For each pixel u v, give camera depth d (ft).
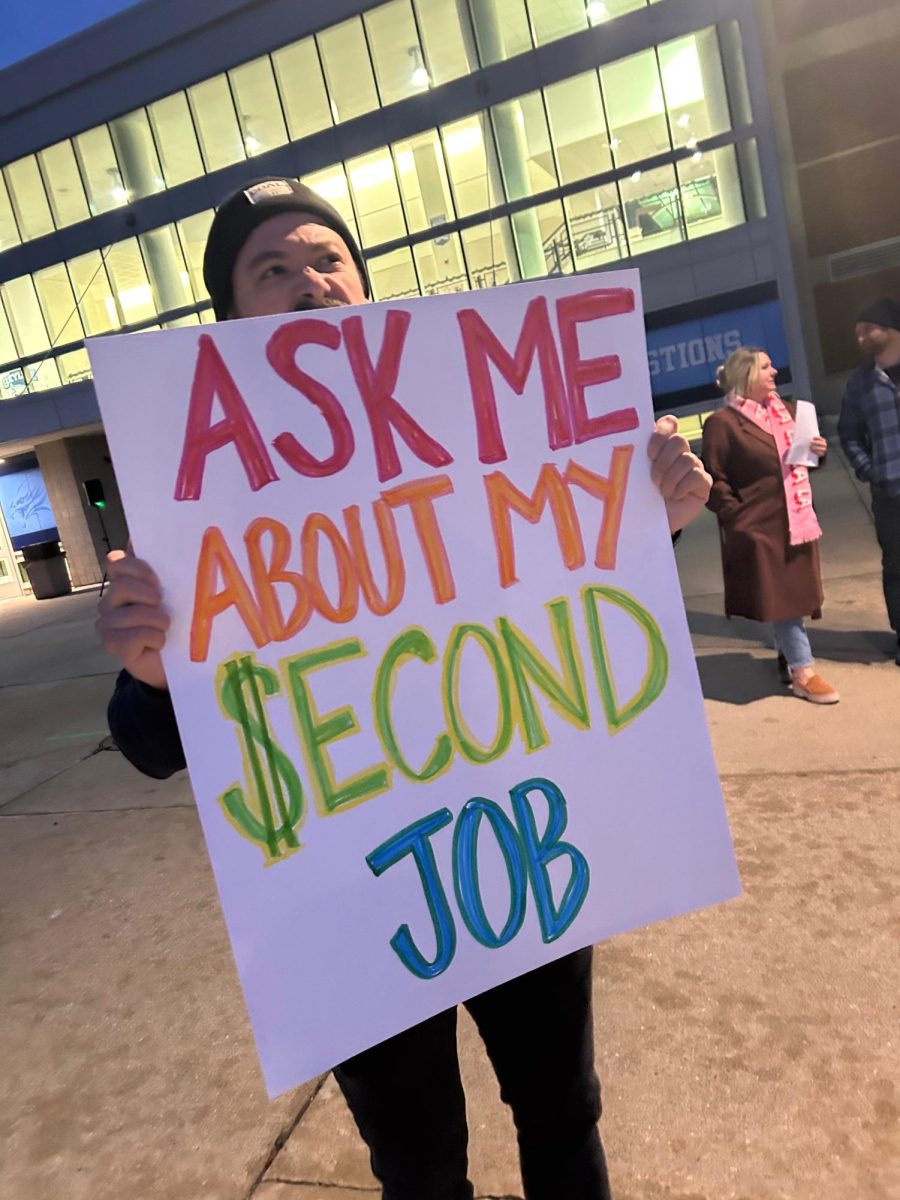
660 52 60.90
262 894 3.24
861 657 14.66
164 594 3.14
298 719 3.33
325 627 3.38
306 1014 3.26
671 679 3.91
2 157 77.15
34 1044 7.97
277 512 3.30
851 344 68.74
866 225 66.44
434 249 70.74
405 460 3.49
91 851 12.26
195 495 3.18
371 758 3.44
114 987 8.69
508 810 3.65
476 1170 5.71
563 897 3.72
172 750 3.52
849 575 19.90
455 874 3.55
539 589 3.72
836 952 7.27
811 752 11.32
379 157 69.26
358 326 3.40
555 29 63.36
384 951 3.41
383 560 3.47
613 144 64.34
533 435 3.69
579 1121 4.15
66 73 73.31
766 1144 5.55
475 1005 4.07
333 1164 6.02
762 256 61.77
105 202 76.84
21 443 75.66
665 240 64.59
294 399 3.31
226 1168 6.15
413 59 66.44
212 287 4.09
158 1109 6.85
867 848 8.78
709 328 64.34
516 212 67.46
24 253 79.05
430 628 3.54
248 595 3.26
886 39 62.69
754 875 8.64
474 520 3.61
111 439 3.05
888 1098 5.75
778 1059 6.22
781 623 13.28
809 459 12.68
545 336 3.70
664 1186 5.38
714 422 12.98
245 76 69.92
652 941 7.82
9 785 16.38
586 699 3.78
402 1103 3.73
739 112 59.93
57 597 67.87
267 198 3.84
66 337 80.38
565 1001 4.00
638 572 3.88
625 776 3.82
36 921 10.38
